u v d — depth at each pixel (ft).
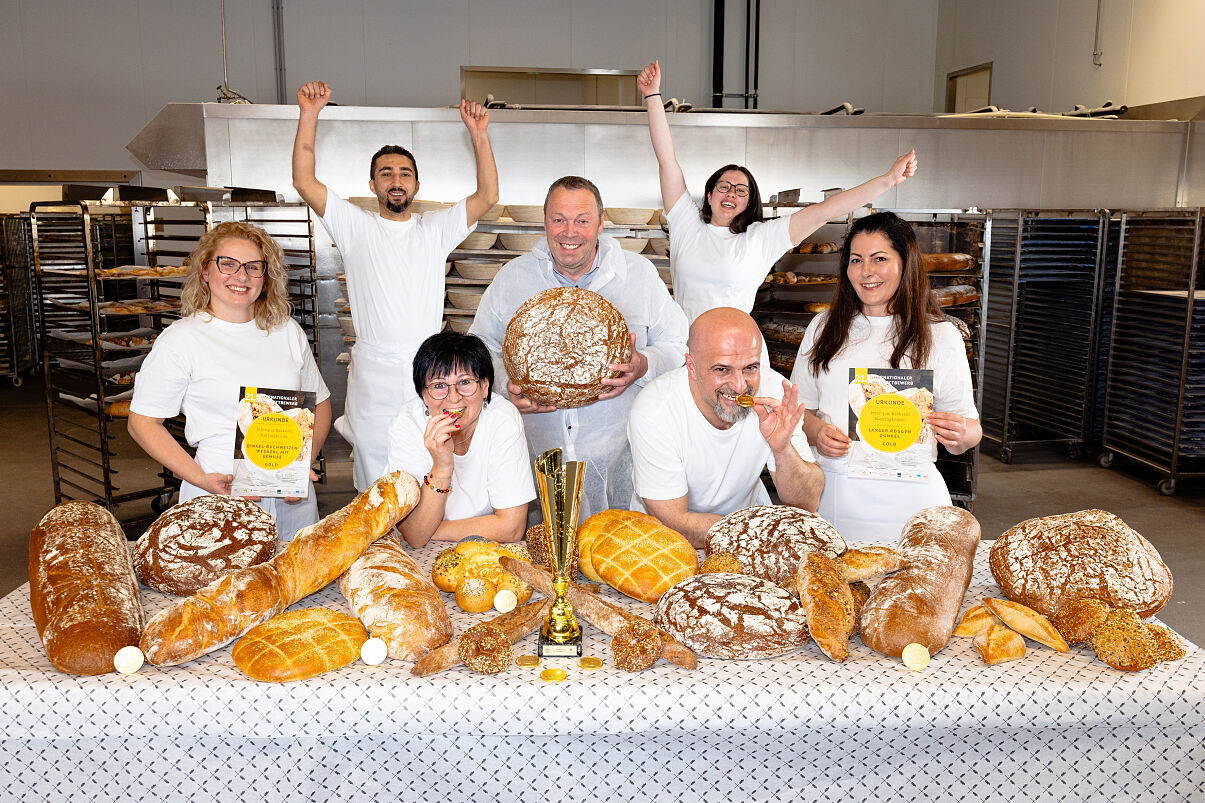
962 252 16.76
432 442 5.24
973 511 16.07
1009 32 28.71
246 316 7.23
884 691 3.69
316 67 30.58
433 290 11.16
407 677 3.84
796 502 5.86
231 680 3.79
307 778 3.86
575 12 31.48
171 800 3.87
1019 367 21.09
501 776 3.88
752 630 3.93
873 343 6.71
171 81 30.30
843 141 20.35
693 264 10.44
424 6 30.73
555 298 6.56
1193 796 3.88
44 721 3.70
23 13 29.35
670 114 19.56
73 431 22.61
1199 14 21.08
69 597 4.13
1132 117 23.36
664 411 5.93
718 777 3.87
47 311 25.27
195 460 7.08
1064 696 3.69
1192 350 16.42
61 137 30.07
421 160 18.53
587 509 8.18
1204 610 11.68
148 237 16.35
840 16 32.63
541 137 19.08
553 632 4.10
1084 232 18.93
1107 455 19.03
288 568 4.35
